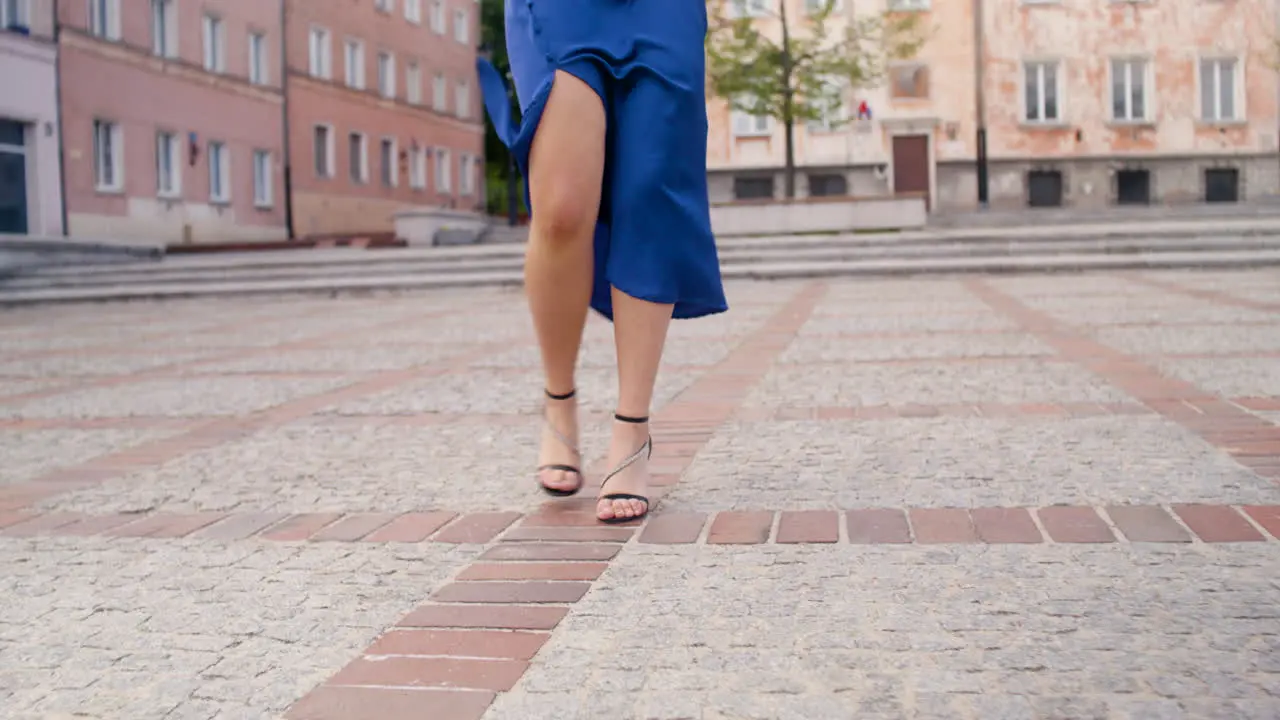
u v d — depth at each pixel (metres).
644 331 2.89
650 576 2.43
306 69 33.00
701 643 2.02
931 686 1.79
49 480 3.77
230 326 11.10
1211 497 2.90
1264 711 1.66
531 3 2.82
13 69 22.84
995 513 2.83
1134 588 2.22
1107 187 34.69
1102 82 34.50
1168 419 4.06
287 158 32.16
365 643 2.11
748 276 15.89
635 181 2.81
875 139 34.47
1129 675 1.81
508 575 2.49
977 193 34.78
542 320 3.01
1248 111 34.41
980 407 4.47
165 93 27.19
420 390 5.70
